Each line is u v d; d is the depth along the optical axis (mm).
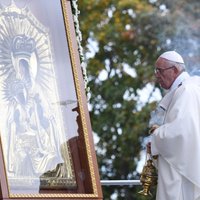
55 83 16328
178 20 42750
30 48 16188
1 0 16047
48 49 16422
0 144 15297
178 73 17984
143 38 43594
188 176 17266
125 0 44250
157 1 44281
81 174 16062
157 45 43281
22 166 15438
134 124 41969
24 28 16203
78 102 16469
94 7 43938
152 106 42031
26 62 16078
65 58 16594
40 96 16078
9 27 16016
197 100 17641
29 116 15836
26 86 15953
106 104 42844
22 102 15820
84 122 16375
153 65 43344
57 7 16781
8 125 15523
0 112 15516
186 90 17688
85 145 16234
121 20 44281
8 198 15055
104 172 42250
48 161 15789
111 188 40094
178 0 43125
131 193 39688
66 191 15820
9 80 15789
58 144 16016
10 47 15961
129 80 43312
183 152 17297
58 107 16250
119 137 42094
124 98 42875
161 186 17453
